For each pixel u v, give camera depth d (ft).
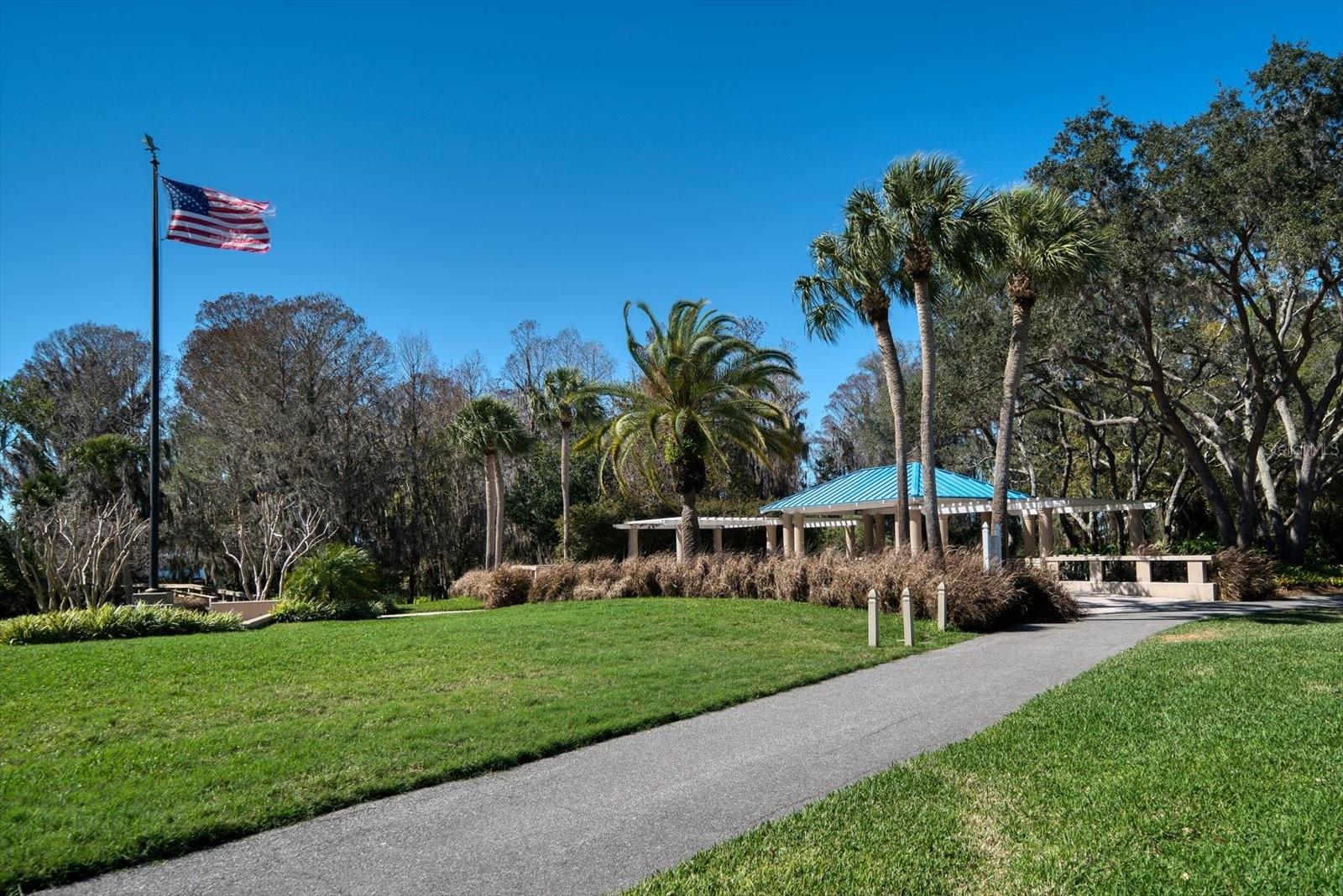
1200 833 15.46
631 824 17.65
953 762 20.95
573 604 66.39
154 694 30.42
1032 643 43.86
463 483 156.35
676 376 76.07
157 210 64.85
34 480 115.85
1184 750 20.67
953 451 151.64
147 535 99.09
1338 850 14.29
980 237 59.21
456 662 37.55
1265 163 68.95
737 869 14.80
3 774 20.35
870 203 61.16
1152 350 88.99
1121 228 74.95
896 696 30.55
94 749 22.89
